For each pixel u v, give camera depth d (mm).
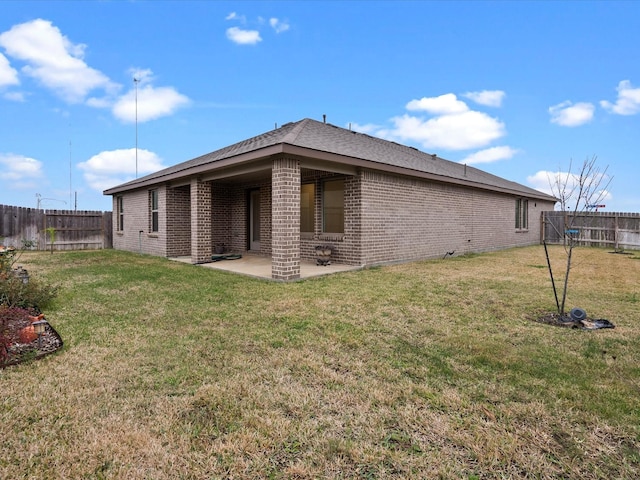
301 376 3064
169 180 11039
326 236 9875
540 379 3025
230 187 13227
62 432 2279
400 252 10234
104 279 7363
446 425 2389
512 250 14820
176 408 2557
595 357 3496
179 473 1966
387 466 2020
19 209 13930
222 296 5879
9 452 2096
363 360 3410
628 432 2314
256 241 12547
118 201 15117
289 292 6184
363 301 5566
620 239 16094
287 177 7316
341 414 2516
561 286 6879
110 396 2707
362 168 8938
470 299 5750
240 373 3102
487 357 3457
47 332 4117
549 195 19016
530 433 2303
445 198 12016
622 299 5879
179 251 11719
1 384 2865
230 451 2137
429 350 3652
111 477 1927
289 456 2104
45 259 10836
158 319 4625
